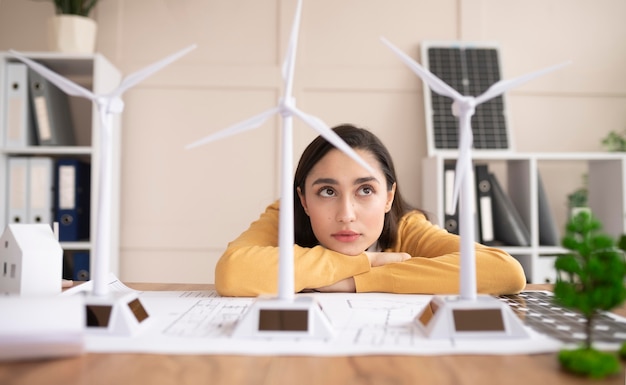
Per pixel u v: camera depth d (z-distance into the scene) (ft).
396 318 2.19
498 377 1.45
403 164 7.50
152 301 2.59
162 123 7.43
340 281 2.96
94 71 6.40
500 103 7.32
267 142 7.50
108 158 2.01
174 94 7.45
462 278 1.95
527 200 6.68
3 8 7.43
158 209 7.39
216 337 1.84
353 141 3.23
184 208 7.41
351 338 1.84
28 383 1.38
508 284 2.90
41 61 6.52
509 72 7.68
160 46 7.48
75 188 6.41
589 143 7.72
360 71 7.50
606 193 6.89
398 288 2.89
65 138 6.88
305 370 1.51
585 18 7.77
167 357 1.63
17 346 1.55
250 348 1.71
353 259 2.99
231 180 7.45
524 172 6.77
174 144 7.43
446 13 7.66
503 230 6.81
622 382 1.41
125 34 7.47
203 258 7.41
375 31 7.60
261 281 2.78
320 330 1.84
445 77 7.34
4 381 1.40
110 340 1.79
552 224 6.71
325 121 7.50
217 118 7.47
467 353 1.68
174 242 7.37
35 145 6.63
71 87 2.02
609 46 7.77
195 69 7.45
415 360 1.61
